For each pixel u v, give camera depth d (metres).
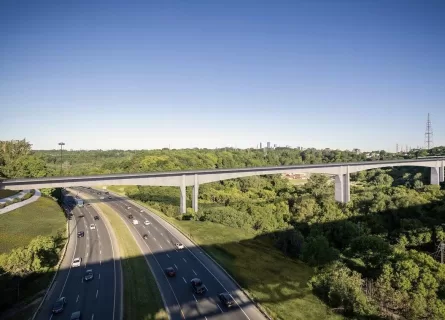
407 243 66.25
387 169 187.50
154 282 44.44
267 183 150.62
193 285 41.97
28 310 37.88
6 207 71.88
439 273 39.69
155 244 61.62
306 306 37.50
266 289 41.84
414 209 80.62
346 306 37.12
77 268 50.56
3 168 105.25
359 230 69.50
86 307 38.19
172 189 120.25
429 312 34.91
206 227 71.75
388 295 37.22
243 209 89.31
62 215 81.62
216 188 132.25
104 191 138.38
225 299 37.88
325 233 72.25
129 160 178.50
